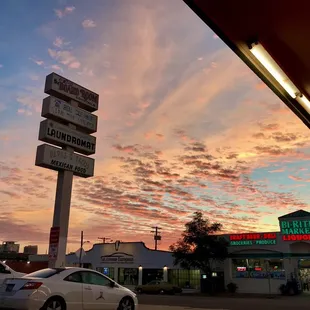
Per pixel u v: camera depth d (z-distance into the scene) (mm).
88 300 10758
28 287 9711
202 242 37438
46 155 15719
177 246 38688
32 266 18922
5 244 90812
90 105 18047
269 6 3504
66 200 16062
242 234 38188
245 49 4109
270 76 4605
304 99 5129
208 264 37812
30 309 9469
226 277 37812
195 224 38688
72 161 16703
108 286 11555
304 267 35750
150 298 28578
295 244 36125
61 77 16984
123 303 11844
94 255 51906
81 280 10883
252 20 3699
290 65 4359
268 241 36812
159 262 45500
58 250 14930
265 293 35344
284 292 33438
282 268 35719
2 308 9828
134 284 46719
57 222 15578
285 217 36562
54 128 16156
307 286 35156
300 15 3588
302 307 19906
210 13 3635
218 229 38781
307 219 35438
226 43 4039
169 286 37031
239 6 3512
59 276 10445
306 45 3990
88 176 17422
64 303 10164
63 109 16625
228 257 38156
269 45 4031
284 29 3789
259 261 36969
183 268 39562
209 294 35438
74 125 17141
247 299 27781
